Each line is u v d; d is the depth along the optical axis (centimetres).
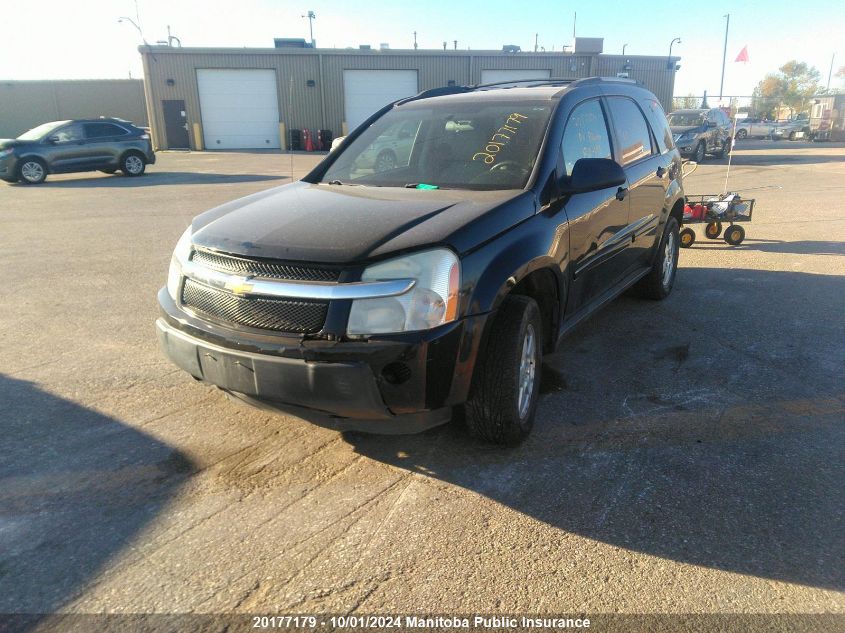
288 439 343
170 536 264
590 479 304
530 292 353
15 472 311
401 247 272
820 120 3866
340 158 441
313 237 288
